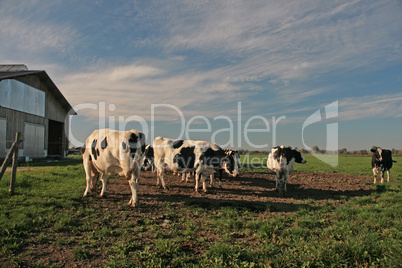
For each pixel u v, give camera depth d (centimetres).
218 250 455
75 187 1002
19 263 420
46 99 2639
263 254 455
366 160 4059
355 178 1694
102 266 423
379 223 612
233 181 1469
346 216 692
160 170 1178
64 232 554
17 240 497
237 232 573
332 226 614
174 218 677
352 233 563
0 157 1994
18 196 801
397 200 898
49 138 3138
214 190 1145
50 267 413
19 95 2222
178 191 1095
